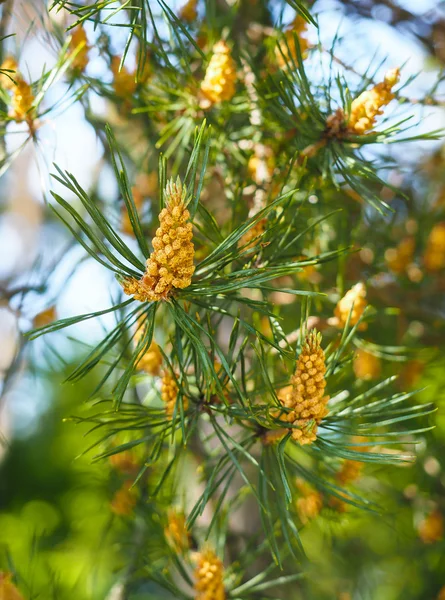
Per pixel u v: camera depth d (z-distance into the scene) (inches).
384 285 17.0
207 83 12.4
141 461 14.9
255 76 12.8
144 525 15.0
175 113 13.8
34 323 15.6
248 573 16.8
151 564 13.8
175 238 8.4
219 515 13.4
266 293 11.1
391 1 16.8
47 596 15.0
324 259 10.8
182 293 8.9
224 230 11.9
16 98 11.2
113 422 10.2
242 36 14.6
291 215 13.1
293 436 9.4
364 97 11.0
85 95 13.7
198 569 12.1
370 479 17.5
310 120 12.0
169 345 13.9
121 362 12.6
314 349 9.4
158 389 13.0
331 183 12.8
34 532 14.0
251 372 11.7
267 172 12.8
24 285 15.6
